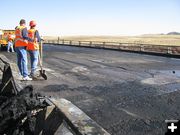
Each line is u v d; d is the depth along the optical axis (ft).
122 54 83.20
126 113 18.16
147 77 34.40
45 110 9.36
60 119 8.42
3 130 12.01
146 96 23.12
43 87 25.70
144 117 17.37
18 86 17.07
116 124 15.98
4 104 12.91
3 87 19.92
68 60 57.52
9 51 86.07
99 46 124.67
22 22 27.30
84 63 51.39
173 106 20.15
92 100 21.39
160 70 42.11
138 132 14.79
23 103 12.00
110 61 56.80
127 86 27.71
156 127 15.61
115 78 33.01
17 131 11.73
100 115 17.61
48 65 46.32
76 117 7.53
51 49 113.50
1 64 28.40
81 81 30.07
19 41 26.99
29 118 11.23
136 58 67.31
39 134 9.55
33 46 28.91
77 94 23.35
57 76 33.45
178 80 32.30
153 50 94.58
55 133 8.43
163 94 24.12
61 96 22.39
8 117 12.08
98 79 31.91
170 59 66.69
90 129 6.60
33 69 29.71
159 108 19.54
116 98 22.18
